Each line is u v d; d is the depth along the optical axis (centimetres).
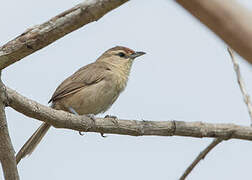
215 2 283
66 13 658
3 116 812
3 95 810
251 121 1048
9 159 844
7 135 822
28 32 705
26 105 873
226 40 287
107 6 610
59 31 678
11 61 734
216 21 284
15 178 868
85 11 634
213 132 1128
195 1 284
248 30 279
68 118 1002
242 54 285
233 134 1126
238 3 284
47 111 934
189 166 1068
